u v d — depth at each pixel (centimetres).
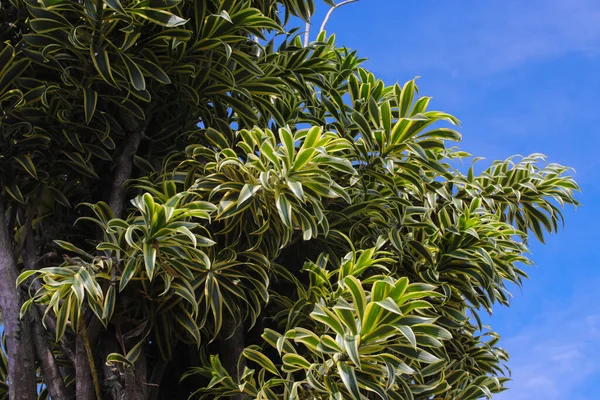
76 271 312
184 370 396
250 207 338
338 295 348
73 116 370
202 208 321
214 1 371
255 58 421
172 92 396
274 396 326
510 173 485
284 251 397
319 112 461
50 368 331
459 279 412
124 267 322
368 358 303
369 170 384
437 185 403
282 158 322
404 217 387
